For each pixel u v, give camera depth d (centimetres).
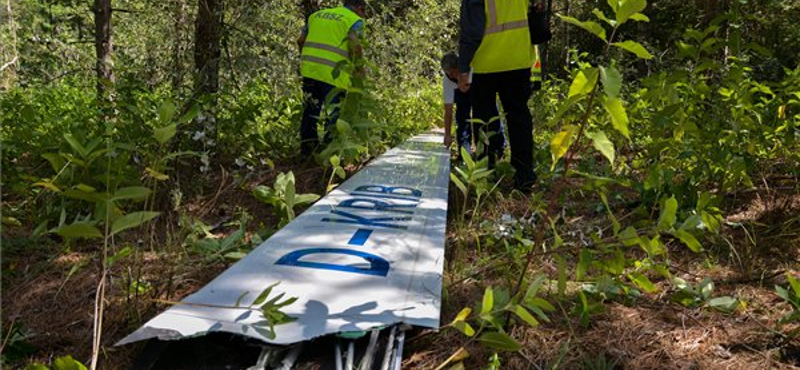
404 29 1119
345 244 256
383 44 923
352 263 232
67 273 263
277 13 608
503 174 414
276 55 590
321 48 536
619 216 363
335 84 517
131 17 891
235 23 533
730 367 192
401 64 1023
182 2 498
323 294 201
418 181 428
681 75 358
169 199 350
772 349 202
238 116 514
